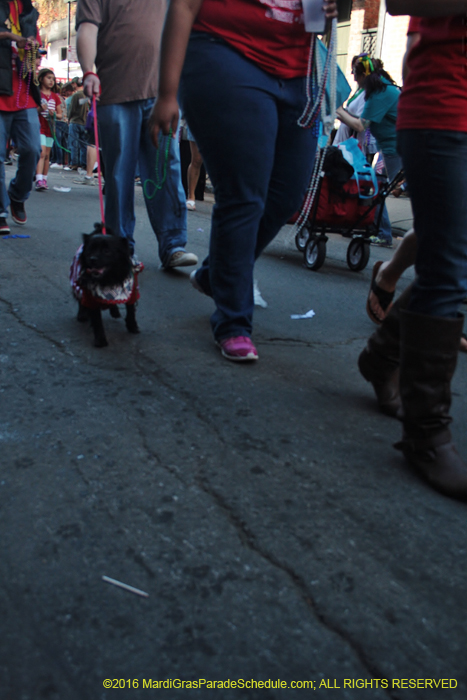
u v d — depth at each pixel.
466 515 1.88
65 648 1.32
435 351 1.97
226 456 2.11
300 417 2.45
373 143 6.93
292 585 1.53
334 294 4.61
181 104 2.86
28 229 5.94
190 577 1.54
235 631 1.39
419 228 2.02
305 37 2.78
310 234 5.38
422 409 2.00
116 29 4.00
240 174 2.81
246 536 1.71
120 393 2.55
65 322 3.39
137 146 4.35
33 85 5.38
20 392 2.50
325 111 2.91
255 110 2.72
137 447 2.13
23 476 1.92
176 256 4.58
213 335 3.20
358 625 1.43
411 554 1.67
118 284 3.01
